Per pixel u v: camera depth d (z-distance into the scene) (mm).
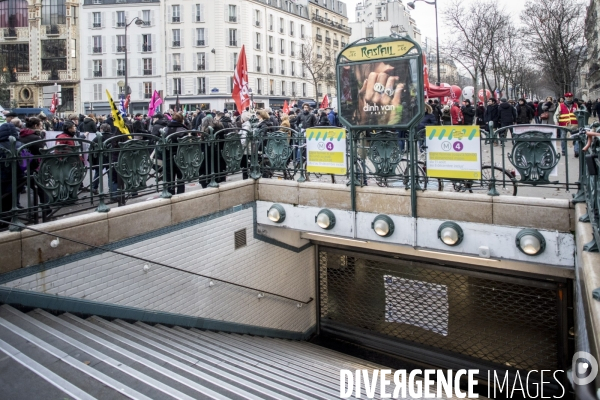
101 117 16125
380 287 10953
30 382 4082
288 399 4828
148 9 53844
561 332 8734
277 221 9227
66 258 6066
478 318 9797
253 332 9641
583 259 4059
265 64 58281
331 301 11664
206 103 53938
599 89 52281
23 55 55375
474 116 17469
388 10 89250
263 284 9852
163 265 7234
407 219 7844
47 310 5863
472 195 7246
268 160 9625
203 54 53906
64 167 6086
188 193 7988
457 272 9609
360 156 8305
